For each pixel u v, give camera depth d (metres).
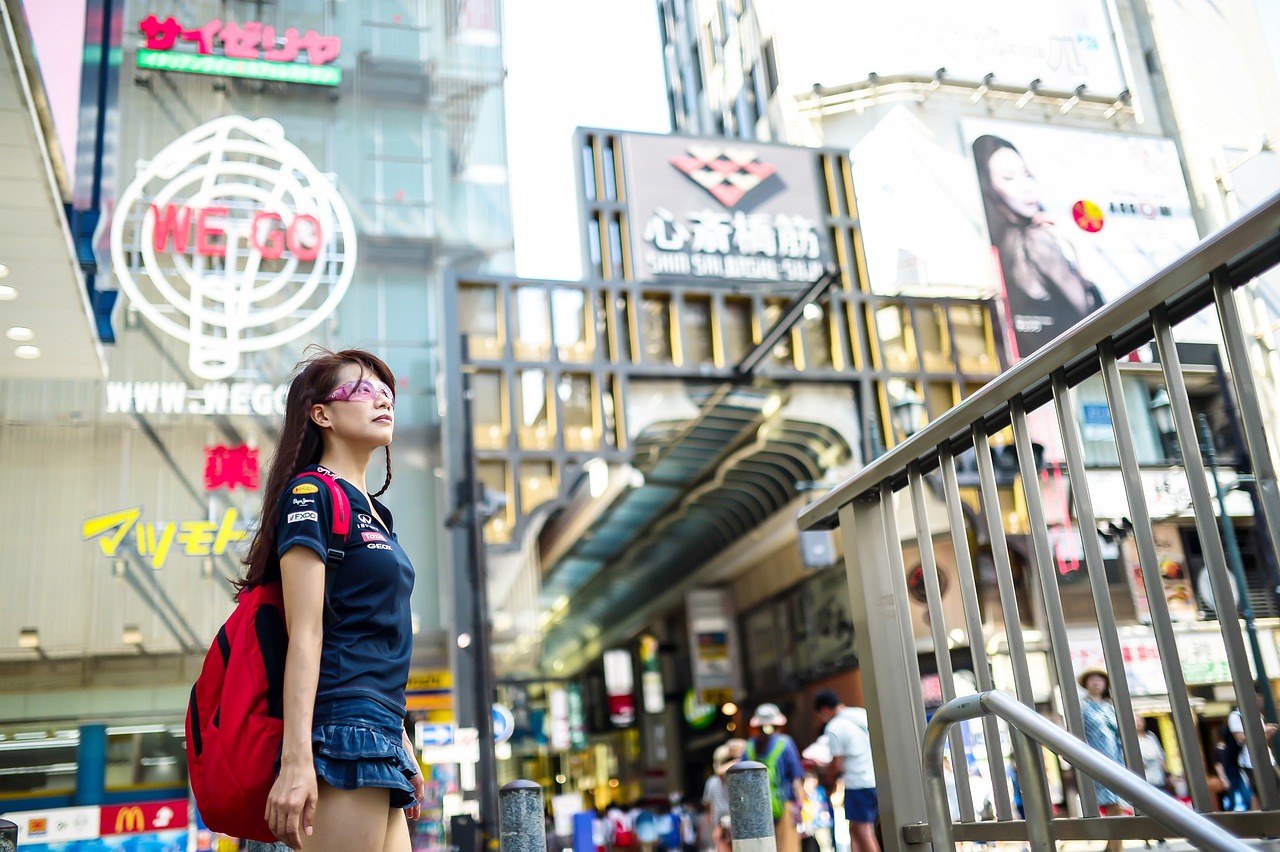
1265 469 1.45
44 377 14.66
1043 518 1.88
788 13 23.69
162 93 19.38
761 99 25.11
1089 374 1.82
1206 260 1.52
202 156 18.92
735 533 23.53
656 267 19.44
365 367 1.95
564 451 17.91
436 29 21.41
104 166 17.84
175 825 15.77
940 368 20.30
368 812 1.60
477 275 18.50
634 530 24.28
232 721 1.59
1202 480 1.55
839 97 22.78
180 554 16.95
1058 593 1.83
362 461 1.91
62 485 16.92
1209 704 10.47
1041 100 23.36
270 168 19.34
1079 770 1.53
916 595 14.74
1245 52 24.48
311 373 1.91
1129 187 22.81
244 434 17.72
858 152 22.09
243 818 1.59
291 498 1.70
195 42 19.69
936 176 21.88
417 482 18.25
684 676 27.27
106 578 16.62
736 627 25.05
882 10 23.27
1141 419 14.91
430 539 17.95
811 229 20.52
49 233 10.52
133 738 16.12
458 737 16.19
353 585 1.70
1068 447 1.81
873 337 20.14
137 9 19.72
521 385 18.14
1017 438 1.94
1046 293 21.33
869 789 6.30
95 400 17.39
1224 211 22.81
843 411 19.77
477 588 15.33
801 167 20.97
